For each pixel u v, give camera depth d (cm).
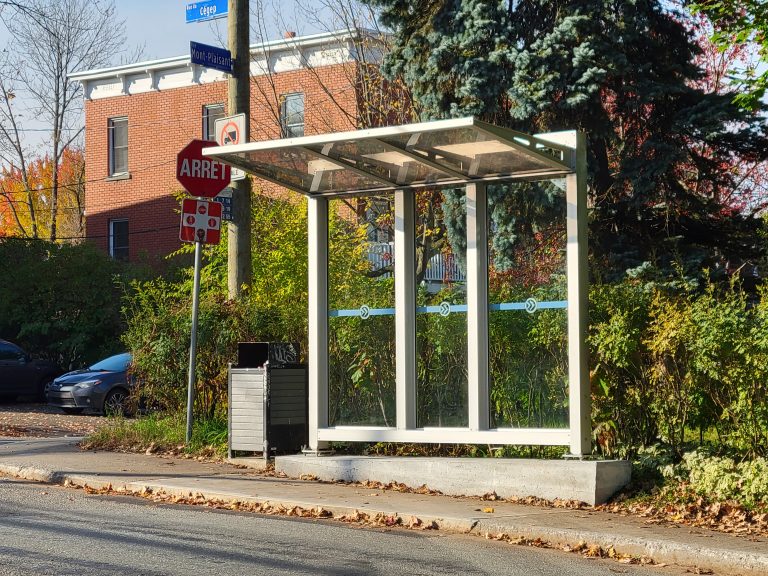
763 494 977
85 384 2230
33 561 767
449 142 1062
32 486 1211
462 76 1750
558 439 1102
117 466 1298
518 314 1161
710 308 1048
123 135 3588
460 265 1232
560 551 867
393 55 1873
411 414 1234
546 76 1658
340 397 1302
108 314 2992
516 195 1192
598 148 1734
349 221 1891
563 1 1733
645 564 827
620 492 1050
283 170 1245
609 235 1712
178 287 1877
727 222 1739
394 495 1098
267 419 1302
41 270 2998
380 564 786
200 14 1525
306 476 1224
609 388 1123
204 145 1409
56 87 4834
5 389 2656
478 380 1173
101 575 725
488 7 1728
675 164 1684
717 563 802
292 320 1483
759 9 1258
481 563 803
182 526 938
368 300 1296
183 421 1510
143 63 3466
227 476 1230
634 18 1677
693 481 1026
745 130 1709
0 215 5556
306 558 801
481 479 1097
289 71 2961
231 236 1535
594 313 1135
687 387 1071
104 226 3588
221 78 3362
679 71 1747
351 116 2555
